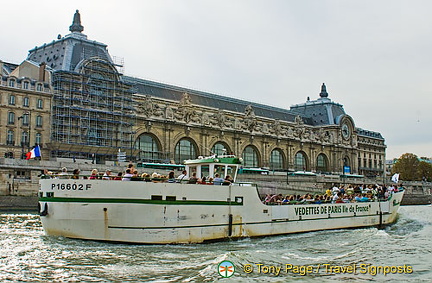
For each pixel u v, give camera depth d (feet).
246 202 123.54
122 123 340.80
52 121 305.94
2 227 142.00
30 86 300.61
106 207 103.09
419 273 84.79
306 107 608.60
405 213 256.11
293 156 508.53
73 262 86.17
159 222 106.73
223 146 437.58
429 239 130.11
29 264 84.28
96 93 328.08
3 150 284.41
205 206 114.32
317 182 440.45
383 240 127.03
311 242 121.90
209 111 434.71
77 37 350.84
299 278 78.48
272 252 102.17
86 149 314.76
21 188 245.86
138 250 98.89
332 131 569.64
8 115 289.33
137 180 106.93
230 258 89.40
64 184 104.47
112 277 76.23
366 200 169.68
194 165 132.46
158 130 376.68
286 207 135.64
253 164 467.52
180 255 94.94
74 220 103.81
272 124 494.18
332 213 152.25
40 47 372.99
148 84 407.64
